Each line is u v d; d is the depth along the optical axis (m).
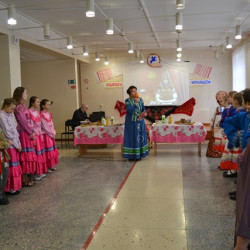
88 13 4.40
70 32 8.09
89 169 5.80
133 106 6.28
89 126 6.78
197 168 5.65
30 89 10.27
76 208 3.72
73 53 9.68
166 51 11.39
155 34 8.55
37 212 3.63
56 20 6.84
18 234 3.04
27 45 7.17
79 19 6.80
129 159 6.54
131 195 4.16
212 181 4.76
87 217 3.43
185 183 4.68
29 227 3.20
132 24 7.34
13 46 6.04
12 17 4.97
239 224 1.89
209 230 3.01
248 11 6.30
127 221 3.29
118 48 10.66
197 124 6.64
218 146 6.46
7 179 3.98
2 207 3.82
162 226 3.13
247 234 1.85
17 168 4.29
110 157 6.97
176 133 6.64
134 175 5.25
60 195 4.25
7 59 5.90
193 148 7.89
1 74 5.94
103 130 6.66
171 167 5.78
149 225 3.17
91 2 4.38
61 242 2.85
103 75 11.78
